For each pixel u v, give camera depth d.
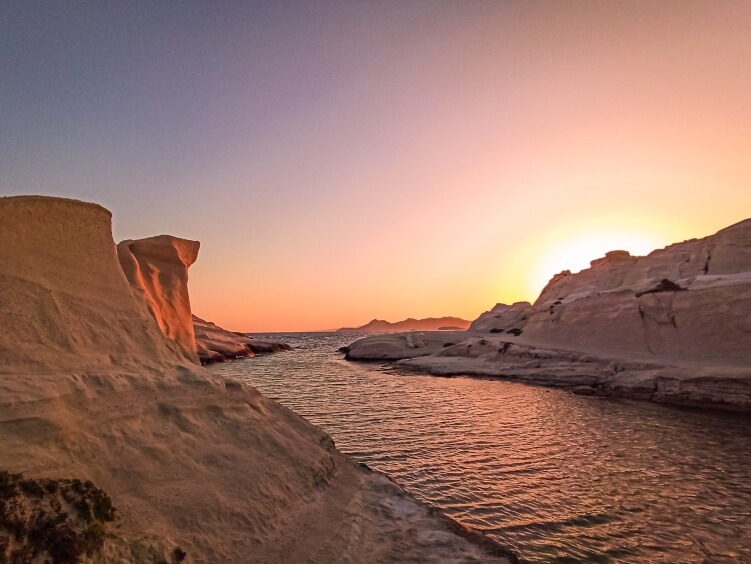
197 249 15.71
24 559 4.52
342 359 78.25
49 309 7.77
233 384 10.80
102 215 9.78
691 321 36.09
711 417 25.58
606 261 60.06
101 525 5.59
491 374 45.88
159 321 12.20
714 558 10.03
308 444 11.34
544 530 11.34
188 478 7.51
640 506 12.88
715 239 45.16
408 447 19.30
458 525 10.14
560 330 49.66
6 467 5.25
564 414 26.72
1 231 7.52
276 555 7.27
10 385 6.12
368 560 7.99
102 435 6.90
